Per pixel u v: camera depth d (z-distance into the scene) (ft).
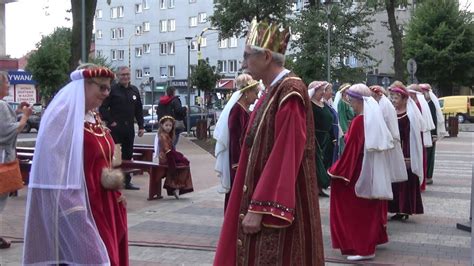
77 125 12.40
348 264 20.22
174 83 203.82
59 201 12.13
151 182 32.22
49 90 140.36
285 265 10.83
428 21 140.15
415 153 26.66
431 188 38.01
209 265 19.77
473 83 144.36
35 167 12.38
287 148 10.53
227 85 148.77
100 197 12.72
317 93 32.19
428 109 34.04
